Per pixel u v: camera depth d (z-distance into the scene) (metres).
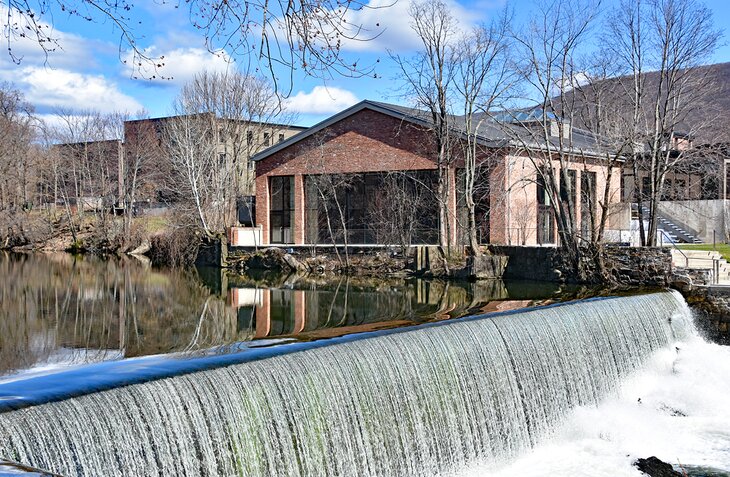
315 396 11.16
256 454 10.20
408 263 33.31
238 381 10.35
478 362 14.17
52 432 8.22
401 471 12.20
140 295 26.39
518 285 26.89
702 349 20.81
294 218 41.16
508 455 14.26
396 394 12.41
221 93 59.59
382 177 37.72
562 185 31.22
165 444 9.21
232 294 26.56
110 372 10.13
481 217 34.62
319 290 27.42
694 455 14.27
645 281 24.80
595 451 14.55
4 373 12.03
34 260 44.28
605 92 35.31
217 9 7.55
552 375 15.86
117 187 60.94
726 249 32.53
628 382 18.33
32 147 65.56
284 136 66.62
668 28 28.28
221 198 49.62
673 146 36.59
